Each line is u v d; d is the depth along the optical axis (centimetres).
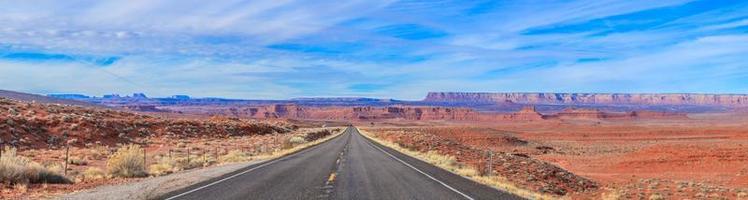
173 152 4197
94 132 5088
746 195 4041
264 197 1508
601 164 7769
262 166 2744
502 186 2033
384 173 2311
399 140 6600
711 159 7438
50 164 2709
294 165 2808
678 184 4859
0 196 1511
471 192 1658
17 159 1903
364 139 8062
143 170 2403
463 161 3928
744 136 16050
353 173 2305
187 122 7588
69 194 1582
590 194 3528
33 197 1509
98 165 2980
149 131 6256
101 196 1514
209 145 5462
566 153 10606
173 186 1778
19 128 4416
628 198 3578
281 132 10444
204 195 1545
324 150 4669
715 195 4028
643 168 7275
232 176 2150
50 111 6169
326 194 1577
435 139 6266
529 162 4356
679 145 8212
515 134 18138
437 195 1567
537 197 1719
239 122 10119
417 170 2505
